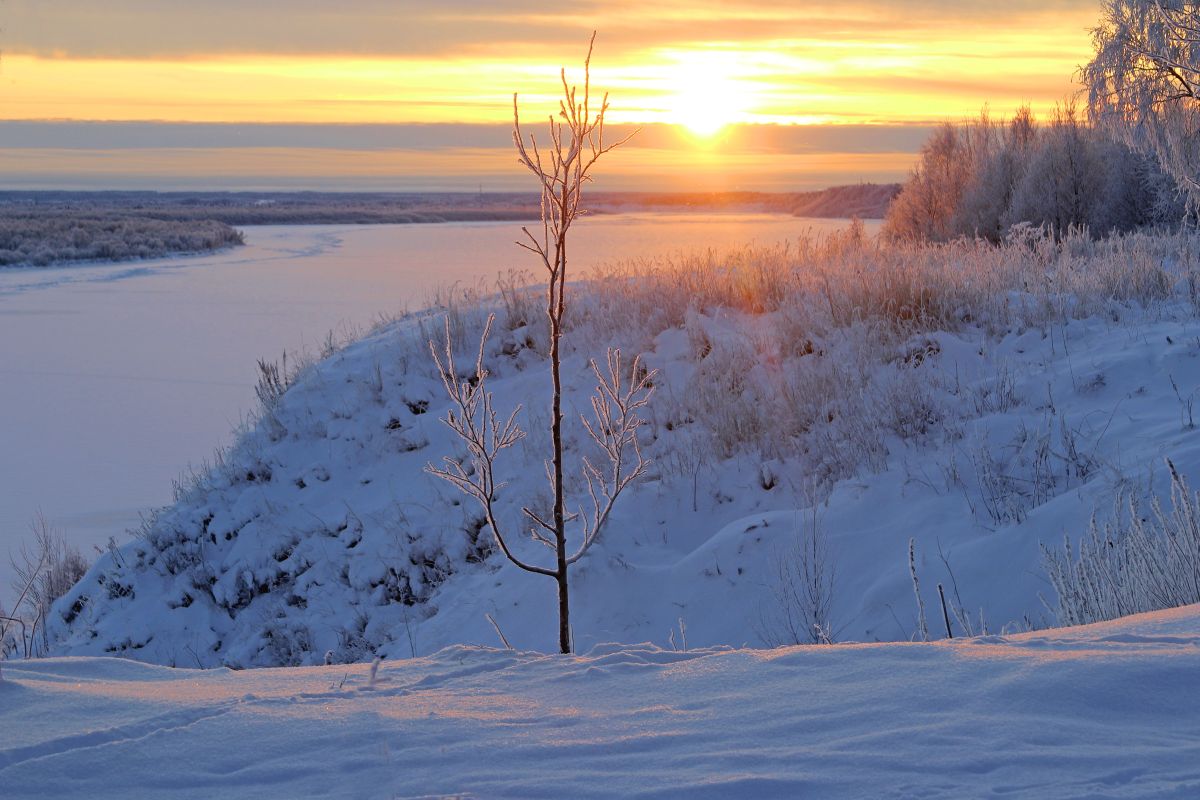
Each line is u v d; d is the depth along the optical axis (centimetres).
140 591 1123
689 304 1309
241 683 375
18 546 1252
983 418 870
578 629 768
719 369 1119
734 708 298
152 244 8175
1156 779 226
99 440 1767
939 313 1116
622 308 1365
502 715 304
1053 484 751
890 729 267
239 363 2523
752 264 1423
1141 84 1772
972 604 643
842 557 750
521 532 988
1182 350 891
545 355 1338
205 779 260
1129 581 510
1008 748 248
